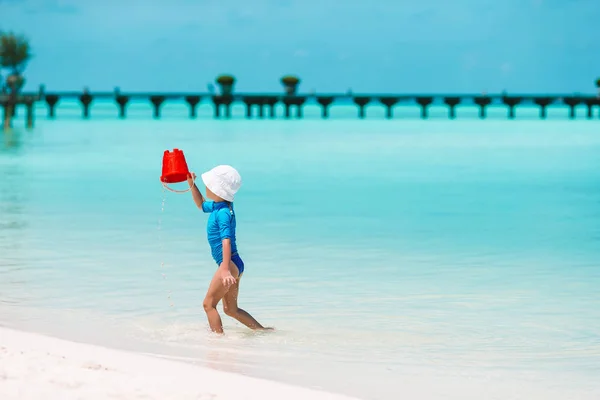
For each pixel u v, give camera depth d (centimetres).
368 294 1542
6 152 5644
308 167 4606
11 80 8856
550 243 2128
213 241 1240
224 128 9706
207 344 1202
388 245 2088
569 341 1239
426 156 5525
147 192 3244
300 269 1772
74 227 2320
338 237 2206
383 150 6122
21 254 1902
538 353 1180
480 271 1764
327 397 940
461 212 2753
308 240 2152
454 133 8812
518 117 14925
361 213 2711
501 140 7556
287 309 1424
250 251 1991
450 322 1342
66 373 970
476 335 1263
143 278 1647
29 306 1415
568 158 5397
